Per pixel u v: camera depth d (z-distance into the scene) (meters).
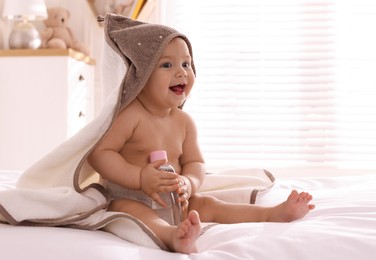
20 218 1.02
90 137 1.18
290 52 3.69
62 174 1.21
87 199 1.12
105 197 1.20
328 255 0.88
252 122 3.69
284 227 1.01
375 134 3.63
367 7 3.68
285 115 3.67
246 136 3.66
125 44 1.26
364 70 3.65
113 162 1.21
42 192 1.05
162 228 1.03
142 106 1.31
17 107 3.18
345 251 0.89
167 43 1.27
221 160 3.67
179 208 1.16
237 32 3.72
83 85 3.36
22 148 3.18
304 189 1.61
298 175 3.63
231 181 1.51
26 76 3.17
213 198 1.30
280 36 3.70
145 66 1.25
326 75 3.67
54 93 3.15
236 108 3.69
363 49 3.66
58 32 3.50
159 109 1.33
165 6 3.77
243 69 3.71
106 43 1.31
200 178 1.36
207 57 3.71
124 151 1.29
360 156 3.63
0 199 1.02
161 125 1.33
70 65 3.18
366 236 0.93
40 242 0.89
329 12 3.68
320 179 1.77
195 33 3.74
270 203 1.39
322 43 3.68
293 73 3.68
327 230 0.97
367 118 3.64
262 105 3.66
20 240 0.90
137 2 3.57
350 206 1.20
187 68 1.33
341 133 3.64
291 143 3.64
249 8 3.74
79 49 3.52
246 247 0.91
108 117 1.19
